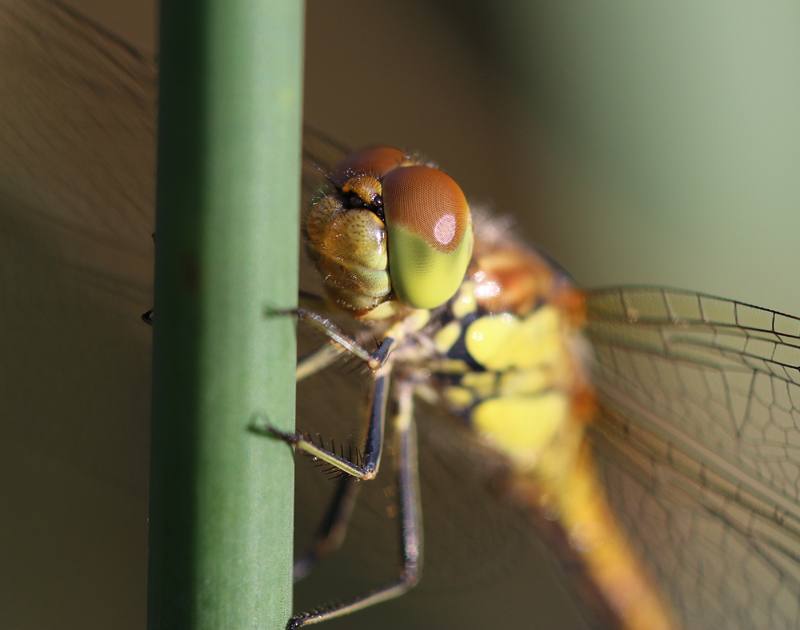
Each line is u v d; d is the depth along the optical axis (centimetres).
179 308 13
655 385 14
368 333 14
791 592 14
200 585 13
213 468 13
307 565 14
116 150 14
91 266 14
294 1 13
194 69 13
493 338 14
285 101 13
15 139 14
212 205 13
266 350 13
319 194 14
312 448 13
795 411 14
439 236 14
